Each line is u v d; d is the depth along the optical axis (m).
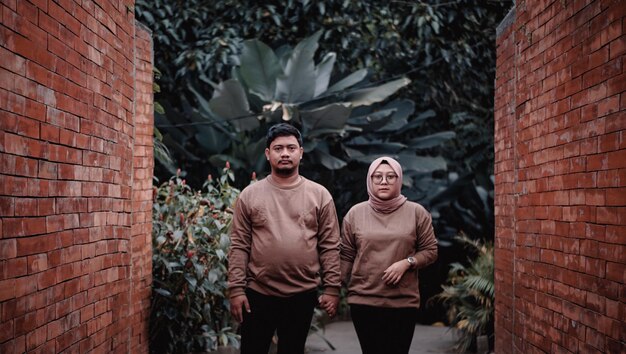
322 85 11.56
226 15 11.33
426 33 11.17
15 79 3.14
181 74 10.66
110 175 4.65
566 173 4.27
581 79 4.02
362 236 5.16
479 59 11.59
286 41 12.42
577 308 4.07
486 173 13.54
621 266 3.44
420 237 5.18
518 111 5.43
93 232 4.27
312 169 12.16
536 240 4.92
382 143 12.51
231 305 4.87
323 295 5.00
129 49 5.18
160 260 6.38
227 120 11.21
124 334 5.05
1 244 3.00
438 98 13.35
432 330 11.04
